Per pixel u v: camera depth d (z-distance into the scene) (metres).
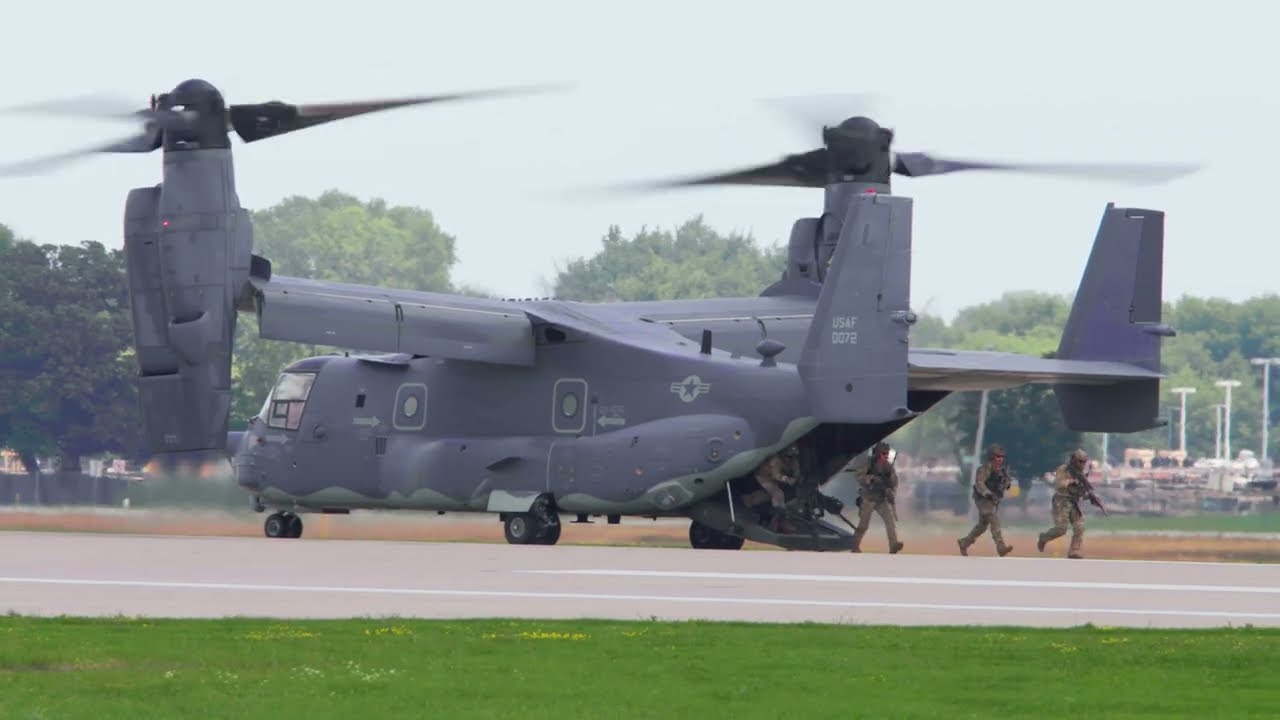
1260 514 185.88
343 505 131.25
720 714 47.44
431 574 83.81
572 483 119.25
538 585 79.06
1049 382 135.50
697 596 75.19
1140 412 136.88
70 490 192.62
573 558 95.88
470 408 124.44
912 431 191.12
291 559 92.06
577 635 61.62
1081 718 47.53
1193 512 189.12
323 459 131.00
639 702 49.16
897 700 49.88
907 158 135.38
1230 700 50.22
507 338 119.44
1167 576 88.00
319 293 114.06
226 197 111.94
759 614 68.94
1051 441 187.75
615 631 62.75
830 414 110.81
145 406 113.06
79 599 71.19
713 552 104.25
